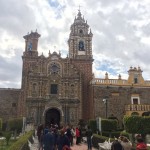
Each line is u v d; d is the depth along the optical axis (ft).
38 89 211.20
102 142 91.45
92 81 214.07
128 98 213.46
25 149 63.67
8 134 111.14
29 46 226.17
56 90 214.28
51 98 210.18
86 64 227.20
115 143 52.42
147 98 216.54
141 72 224.53
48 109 208.54
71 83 216.54
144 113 196.13
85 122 212.02
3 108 209.26
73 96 213.66
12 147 53.67
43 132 79.10
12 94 213.87
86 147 104.73
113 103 210.18
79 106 211.20
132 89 216.54
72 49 233.35
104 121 131.85
